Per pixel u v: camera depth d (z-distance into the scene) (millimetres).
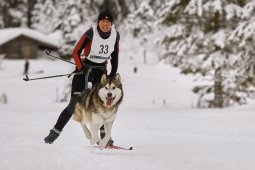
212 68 37250
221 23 37406
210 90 39531
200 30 38031
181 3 38031
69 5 103375
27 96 62938
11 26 132000
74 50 13352
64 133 18078
